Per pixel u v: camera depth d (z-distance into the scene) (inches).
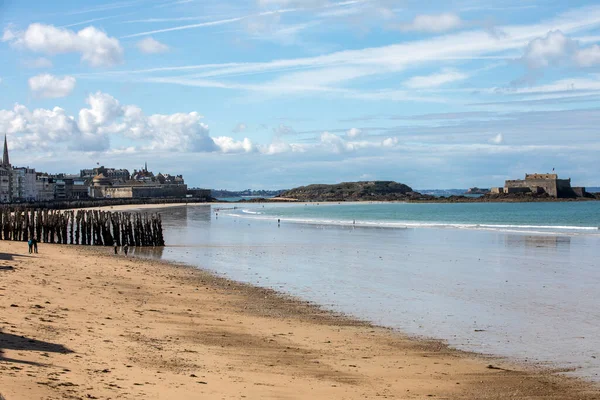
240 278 1403.8
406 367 682.8
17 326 673.6
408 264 1694.1
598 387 619.5
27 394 422.3
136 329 765.9
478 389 606.5
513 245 2277.3
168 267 1582.2
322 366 665.6
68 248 2046.0
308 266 1651.1
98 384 489.1
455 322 940.0
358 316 978.7
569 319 962.7
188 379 550.0
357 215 5930.1
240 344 744.3
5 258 1445.6
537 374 666.2
